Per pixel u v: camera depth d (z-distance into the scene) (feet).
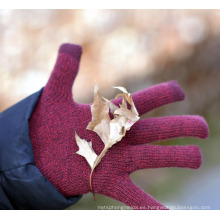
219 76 4.39
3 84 3.59
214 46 4.22
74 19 3.90
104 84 3.90
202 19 4.18
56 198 2.09
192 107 4.42
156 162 2.11
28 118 2.15
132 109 2.06
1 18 3.72
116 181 2.10
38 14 3.83
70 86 2.19
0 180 2.12
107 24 3.98
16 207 2.15
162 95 2.20
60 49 2.22
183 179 3.73
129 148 2.12
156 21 4.09
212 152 3.97
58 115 2.16
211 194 3.44
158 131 2.15
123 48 3.97
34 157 2.14
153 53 4.05
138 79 4.00
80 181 2.10
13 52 3.67
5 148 2.13
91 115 2.16
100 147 2.12
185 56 4.18
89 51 3.92
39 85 3.59
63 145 2.13
